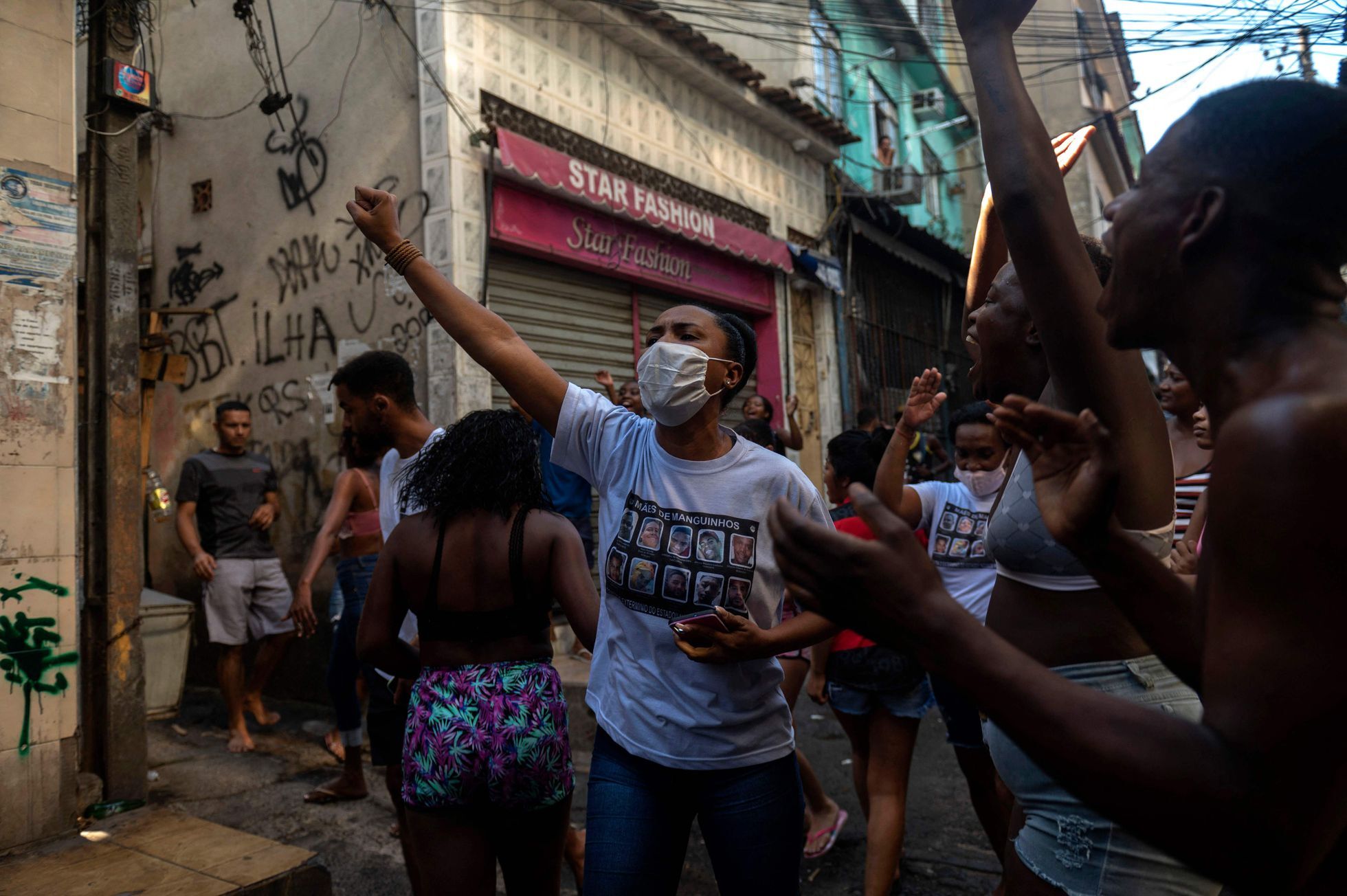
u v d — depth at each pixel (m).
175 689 5.63
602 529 1.98
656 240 7.63
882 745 2.95
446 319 2.06
